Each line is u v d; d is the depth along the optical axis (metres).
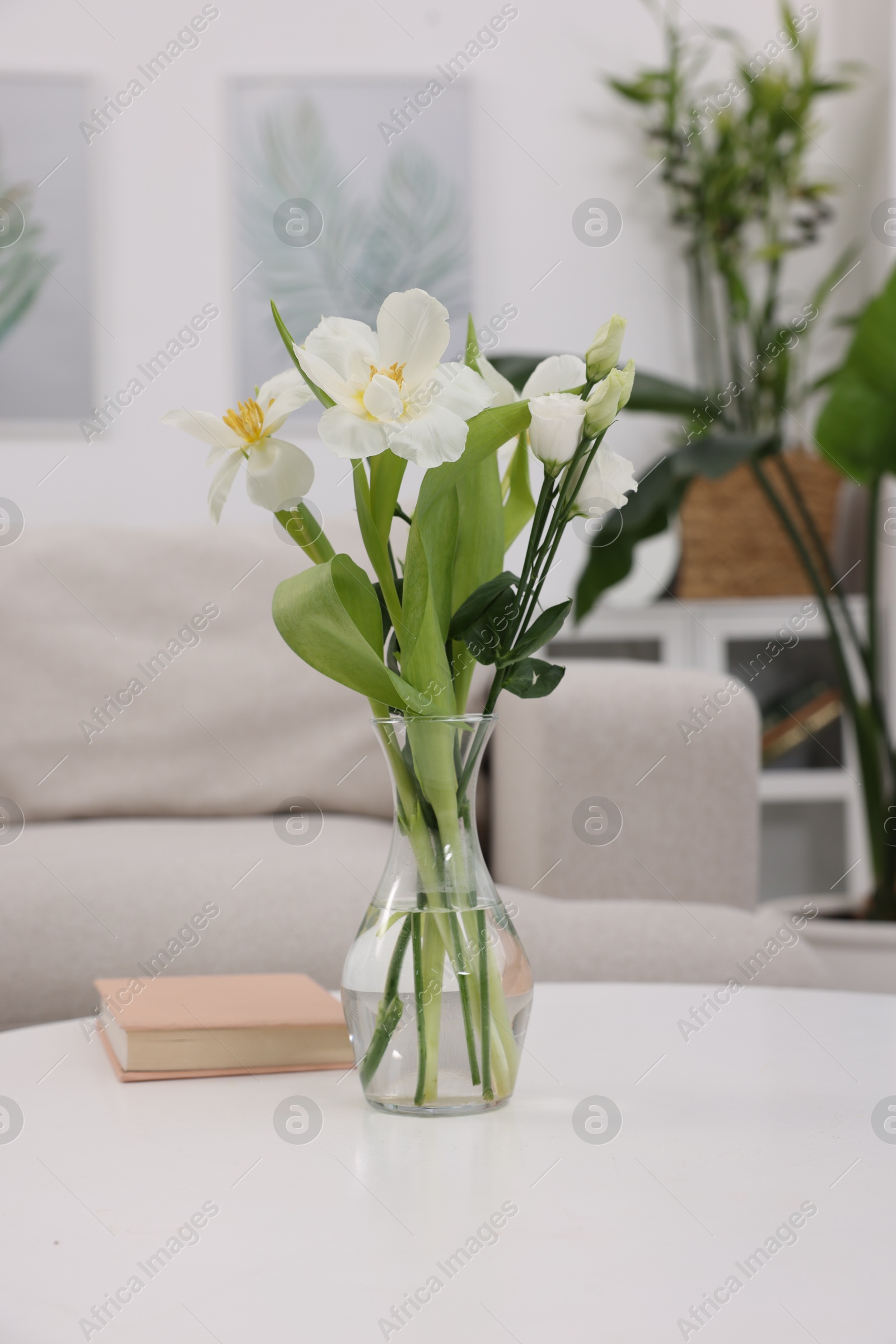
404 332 0.61
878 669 2.15
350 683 0.64
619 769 1.51
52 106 2.53
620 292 2.64
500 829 1.67
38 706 1.71
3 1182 0.57
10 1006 1.24
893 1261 0.47
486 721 0.66
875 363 1.72
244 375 2.56
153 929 1.27
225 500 0.65
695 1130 0.63
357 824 1.61
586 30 2.63
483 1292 0.44
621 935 1.28
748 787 1.54
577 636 2.49
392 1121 0.66
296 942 1.27
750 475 2.48
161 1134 0.64
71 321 2.52
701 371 2.64
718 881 1.52
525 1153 0.60
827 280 2.49
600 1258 0.47
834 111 2.68
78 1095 0.72
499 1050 0.66
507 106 2.62
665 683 1.56
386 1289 0.44
